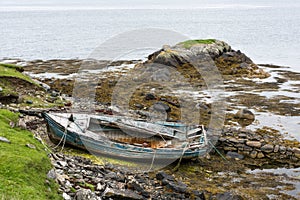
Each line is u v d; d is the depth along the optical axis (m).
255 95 27.91
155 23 108.69
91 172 13.27
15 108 19.00
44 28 94.38
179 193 12.96
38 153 11.69
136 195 11.79
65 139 15.85
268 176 15.24
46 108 20.28
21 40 67.50
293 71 38.25
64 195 10.20
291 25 104.50
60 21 122.25
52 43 63.00
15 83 22.67
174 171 15.23
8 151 11.03
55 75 33.62
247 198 13.32
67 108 21.33
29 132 14.25
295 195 13.66
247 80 33.25
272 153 17.11
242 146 17.52
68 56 48.28
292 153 17.00
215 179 14.80
